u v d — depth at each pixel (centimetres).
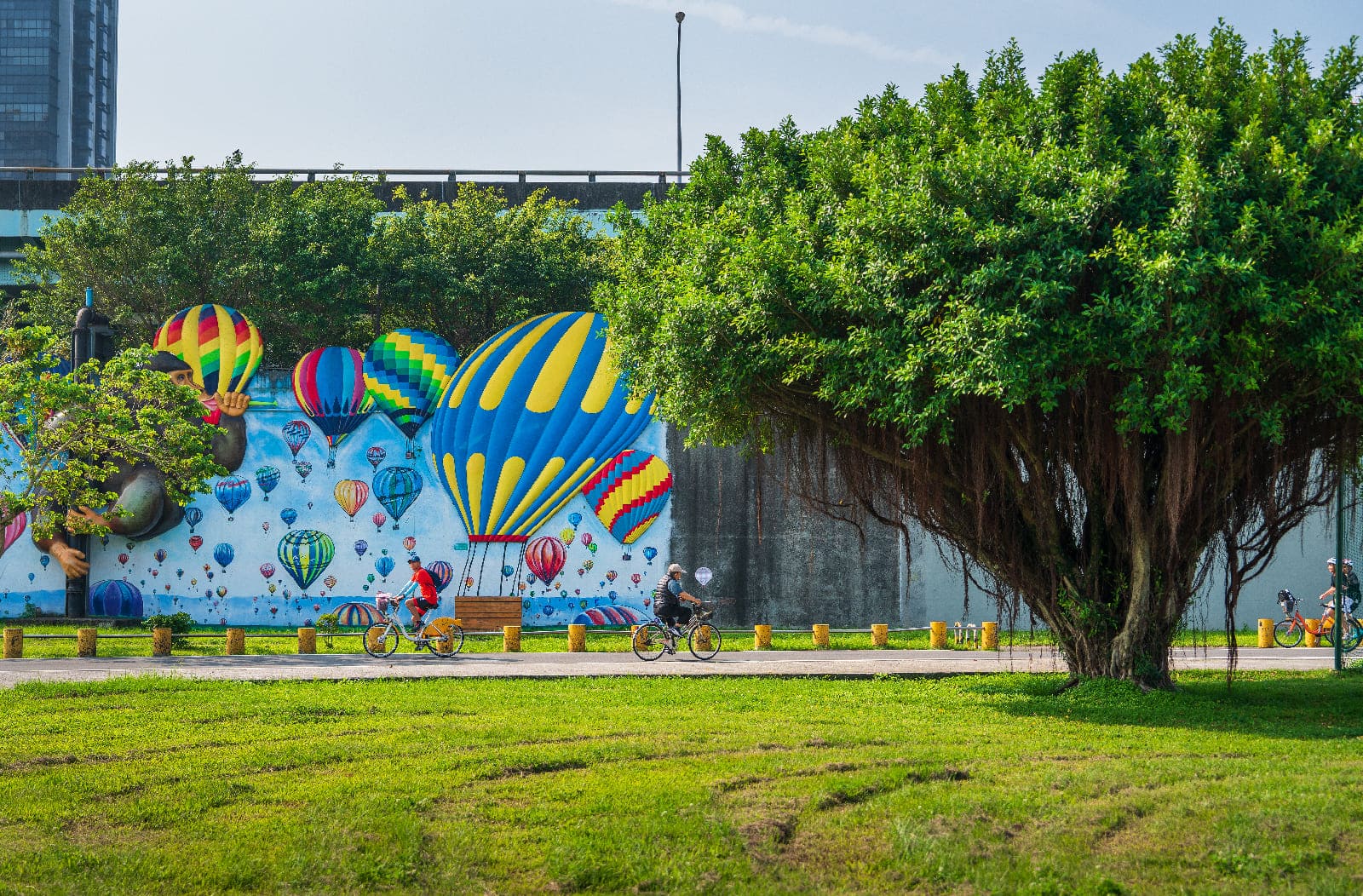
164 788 973
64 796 945
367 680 1806
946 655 2450
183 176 3856
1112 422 1456
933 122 1573
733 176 1797
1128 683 1605
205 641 2783
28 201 4931
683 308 1480
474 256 3812
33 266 3947
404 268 3688
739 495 3250
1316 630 2738
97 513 3144
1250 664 2172
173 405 2794
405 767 1060
